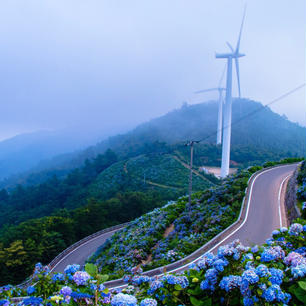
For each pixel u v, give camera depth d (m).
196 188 75.06
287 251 4.89
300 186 18.58
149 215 30.48
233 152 135.50
